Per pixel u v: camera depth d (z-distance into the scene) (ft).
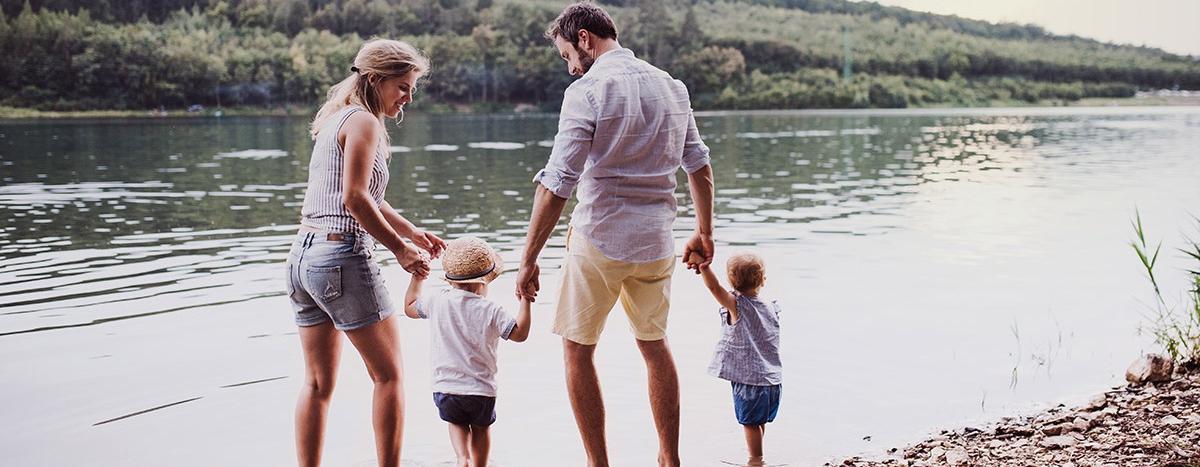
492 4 328.90
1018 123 165.27
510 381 16.61
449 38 290.97
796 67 333.62
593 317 12.15
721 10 390.63
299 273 11.62
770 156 83.56
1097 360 18.11
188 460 13.24
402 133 135.33
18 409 15.16
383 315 11.84
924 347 19.06
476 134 132.05
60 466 12.96
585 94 11.58
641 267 12.12
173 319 21.12
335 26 314.96
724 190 52.95
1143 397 15.14
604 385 16.44
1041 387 16.51
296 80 270.05
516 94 280.10
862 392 16.30
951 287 24.97
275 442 13.92
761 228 36.94
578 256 12.07
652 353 12.56
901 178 60.70
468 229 37.19
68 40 245.45
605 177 11.80
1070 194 49.85
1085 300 23.29
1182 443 12.49
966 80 364.99
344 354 18.15
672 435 12.60
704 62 305.94
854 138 115.85
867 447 13.82
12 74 236.84
